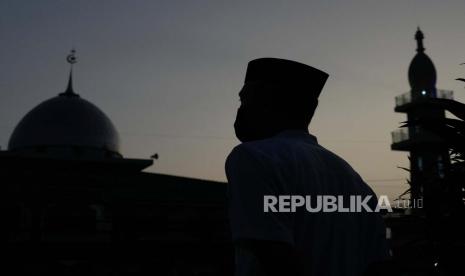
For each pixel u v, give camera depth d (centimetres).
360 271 147
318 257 138
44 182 2306
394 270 157
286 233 126
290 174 137
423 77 5181
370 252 153
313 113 165
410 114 4997
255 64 163
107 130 4378
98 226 2181
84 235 2083
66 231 2066
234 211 131
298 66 160
